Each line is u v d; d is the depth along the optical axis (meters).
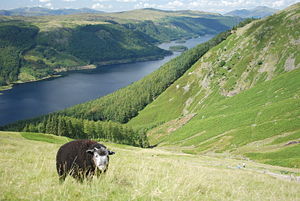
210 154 78.44
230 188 14.70
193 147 91.44
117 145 65.75
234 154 71.75
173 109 177.25
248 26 190.00
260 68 146.62
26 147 32.00
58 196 8.16
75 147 9.98
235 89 145.62
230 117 99.38
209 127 101.44
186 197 9.70
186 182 11.98
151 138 132.88
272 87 107.19
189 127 112.50
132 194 9.20
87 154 9.70
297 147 61.94
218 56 184.12
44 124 119.44
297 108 79.44
